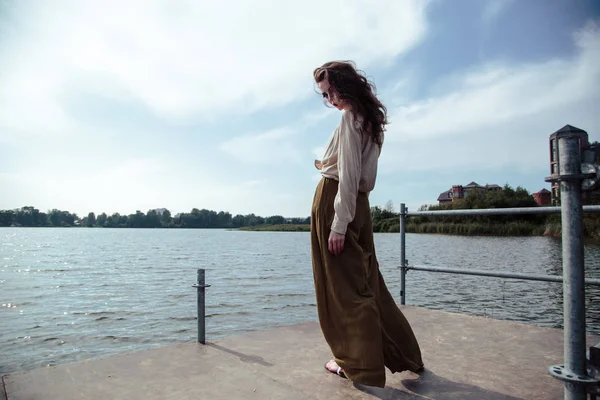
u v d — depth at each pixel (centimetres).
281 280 1908
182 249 5284
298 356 258
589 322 834
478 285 1571
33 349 814
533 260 2328
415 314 361
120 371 233
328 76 209
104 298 1454
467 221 7188
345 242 212
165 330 962
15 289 1695
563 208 113
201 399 195
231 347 278
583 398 109
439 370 232
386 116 218
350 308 203
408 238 6369
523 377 220
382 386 193
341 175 204
